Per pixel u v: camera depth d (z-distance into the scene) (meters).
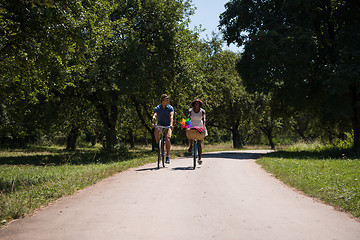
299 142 25.03
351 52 15.37
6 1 6.31
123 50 16.14
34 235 3.07
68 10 7.64
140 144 69.31
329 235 3.09
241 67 19.27
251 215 3.78
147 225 3.35
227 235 3.05
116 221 3.50
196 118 8.32
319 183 5.87
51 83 10.98
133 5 17.72
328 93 16.45
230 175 7.30
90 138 61.34
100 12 12.84
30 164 14.09
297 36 16.64
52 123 21.47
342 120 18.42
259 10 19.73
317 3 16.92
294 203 4.49
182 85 19.19
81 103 18.70
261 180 6.72
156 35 17.95
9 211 3.78
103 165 9.98
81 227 3.30
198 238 2.96
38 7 6.46
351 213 3.92
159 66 17.00
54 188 5.38
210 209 4.02
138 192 5.08
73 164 12.46
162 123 8.39
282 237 3.01
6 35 6.64
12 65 9.05
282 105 21.11
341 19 17.12
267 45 16.55
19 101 18.34
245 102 35.56
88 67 15.08
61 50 8.12
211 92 29.94
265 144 68.38
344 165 9.04
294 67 16.55
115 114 19.38
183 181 6.14
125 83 15.92
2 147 39.47
